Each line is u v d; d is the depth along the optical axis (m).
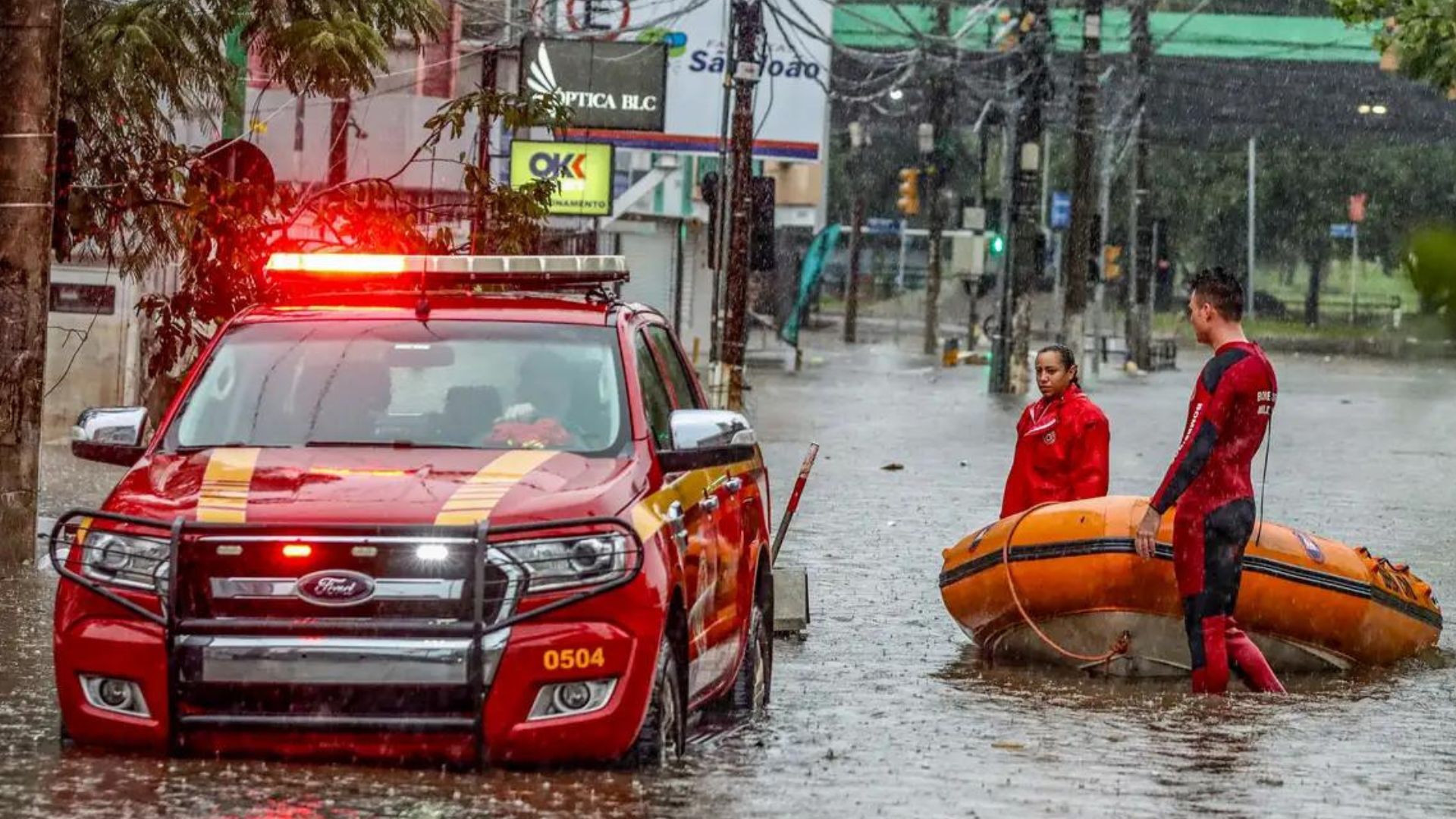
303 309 13.21
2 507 20.77
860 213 104.56
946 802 11.07
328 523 10.61
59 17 20.70
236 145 23.58
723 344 42.72
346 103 39.78
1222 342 15.39
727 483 13.56
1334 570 17.14
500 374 12.55
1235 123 104.25
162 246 24.27
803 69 68.06
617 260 13.55
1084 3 66.62
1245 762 12.71
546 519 10.80
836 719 14.16
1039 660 17.52
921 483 35.12
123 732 10.85
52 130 20.78
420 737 10.67
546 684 10.60
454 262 13.16
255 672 10.53
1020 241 65.62
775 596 18.59
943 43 69.69
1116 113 103.38
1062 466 18.30
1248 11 102.06
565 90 52.19
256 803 10.20
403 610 10.58
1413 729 14.41
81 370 35.44
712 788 11.09
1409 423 55.97
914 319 132.00
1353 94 95.69
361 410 12.38
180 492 11.18
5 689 14.29
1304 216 94.56
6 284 20.66
